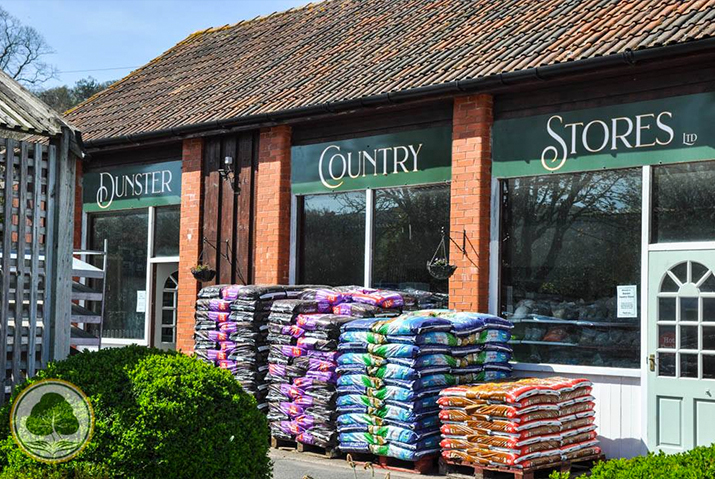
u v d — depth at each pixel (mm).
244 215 13414
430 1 15055
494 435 8758
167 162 14789
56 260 8680
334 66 13492
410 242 11547
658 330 9375
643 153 9562
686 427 9102
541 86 10234
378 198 11969
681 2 10227
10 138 8383
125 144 14539
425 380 9352
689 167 9312
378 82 11703
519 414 8586
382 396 9555
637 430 9484
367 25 15172
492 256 10648
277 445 10859
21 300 8273
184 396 6617
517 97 10578
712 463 5109
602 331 9844
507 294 10609
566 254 10188
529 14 12180
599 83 9922
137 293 15188
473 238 10625
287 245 12859
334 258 12406
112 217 15711
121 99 16953
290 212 12914
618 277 9766
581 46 9945
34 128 8570
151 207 15000
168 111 14789
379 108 11484
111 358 7090
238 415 6949
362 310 10312
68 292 8789
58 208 8734
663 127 9430
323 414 10164
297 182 12836
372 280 11898
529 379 9406
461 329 9625
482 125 10664
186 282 14094
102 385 6586
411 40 13227
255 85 14242
